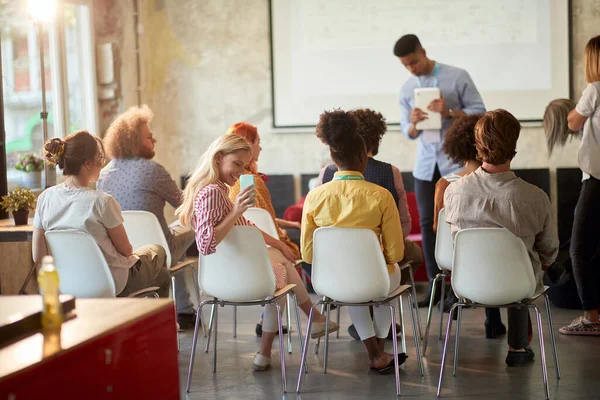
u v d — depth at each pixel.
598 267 4.82
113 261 3.89
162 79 8.37
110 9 7.74
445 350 3.80
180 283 5.41
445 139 4.77
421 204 5.86
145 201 4.85
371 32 7.95
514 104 7.79
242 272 3.82
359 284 3.79
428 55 7.88
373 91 8.00
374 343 4.16
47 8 5.54
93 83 7.62
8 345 1.87
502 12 7.74
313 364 4.38
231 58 8.23
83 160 3.88
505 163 3.86
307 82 8.10
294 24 8.07
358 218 3.84
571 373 4.07
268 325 4.26
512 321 4.24
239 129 4.69
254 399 3.79
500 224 3.77
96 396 1.92
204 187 3.87
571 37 7.65
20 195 4.90
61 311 2.06
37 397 1.72
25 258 5.82
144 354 2.14
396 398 3.74
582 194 4.78
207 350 4.70
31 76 6.56
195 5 8.25
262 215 4.54
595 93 4.57
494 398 3.71
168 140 8.41
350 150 3.90
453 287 3.82
